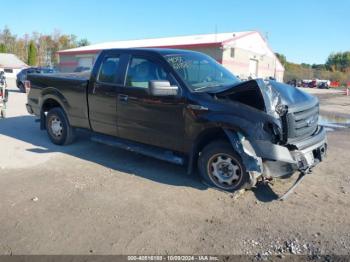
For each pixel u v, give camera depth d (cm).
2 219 365
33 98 696
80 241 326
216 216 382
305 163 424
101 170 525
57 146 659
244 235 343
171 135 479
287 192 419
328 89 4894
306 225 365
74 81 596
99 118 567
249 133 408
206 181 463
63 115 637
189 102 452
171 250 315
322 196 444
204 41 2898
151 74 495
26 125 873
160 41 3441
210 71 524
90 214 380
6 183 466
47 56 8431
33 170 520
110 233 341
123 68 526
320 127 506
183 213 388
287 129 411
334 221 375
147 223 363
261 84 420
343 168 568
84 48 3925
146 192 444
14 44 8412
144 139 515
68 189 449
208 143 462
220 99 438
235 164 434
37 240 326
